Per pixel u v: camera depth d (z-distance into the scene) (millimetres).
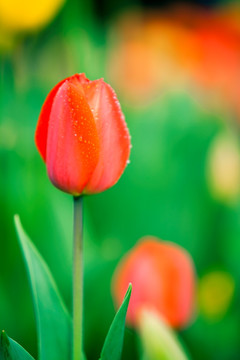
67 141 652
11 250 1141
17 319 1082
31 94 1504
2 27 1364
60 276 1116
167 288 856
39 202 1183
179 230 1343
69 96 646
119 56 2156
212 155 1488
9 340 657
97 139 655
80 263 668
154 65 2145
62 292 1104
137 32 2416
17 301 1111
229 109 1964
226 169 1479
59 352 698
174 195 1406
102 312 1075
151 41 2328
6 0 1345
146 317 754
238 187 1474
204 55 2123
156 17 2576
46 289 703
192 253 1316
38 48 1563
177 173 1449
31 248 704
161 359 743
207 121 1578
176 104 1706
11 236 1149
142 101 2031
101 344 1052
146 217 1354
